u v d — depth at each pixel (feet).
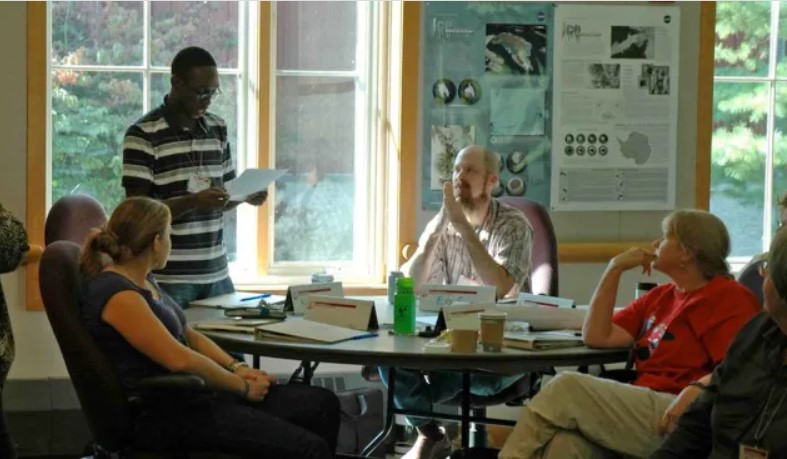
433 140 18.95
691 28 19.79
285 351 11.84
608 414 11.29
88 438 17.56
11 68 17.61
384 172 19.31
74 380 11.25
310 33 19.03
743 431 9.25
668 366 11.89
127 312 11.34
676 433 10.02
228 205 15.03
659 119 19.75
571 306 13.96
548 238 16.37
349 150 19.31
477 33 18.99
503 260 15.15
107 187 18.51
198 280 15.17
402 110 18.76
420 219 19.01
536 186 19.47
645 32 19.60
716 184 20.44
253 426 11.45
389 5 19.16
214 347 12.46
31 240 17.80
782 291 8.73
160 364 11.44
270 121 18.88
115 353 11.46
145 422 11.32
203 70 14.85
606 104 19.57
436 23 18.84
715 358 11.67
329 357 11.68
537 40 19.24
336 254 19.43
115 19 18.34
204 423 11.32
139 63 18.47
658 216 19.94
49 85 18.07
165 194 15.10
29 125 17.71
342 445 16.56
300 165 19.19
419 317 13.67
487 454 13.01
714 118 20.34
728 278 12.00
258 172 14.93
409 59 18.72
